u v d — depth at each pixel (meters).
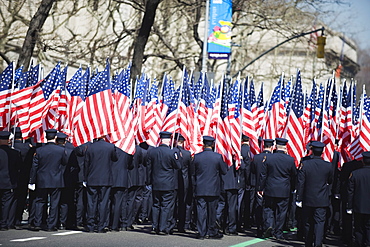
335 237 19.48
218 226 17.23
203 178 16.98
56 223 17.27
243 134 19.62
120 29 53.78
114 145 17.30
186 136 19.86
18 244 14.20
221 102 18.59
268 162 17.42
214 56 37.53
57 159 17.09
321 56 39.16
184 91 19.86
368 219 15.87
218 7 37.31
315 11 49.47
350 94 21.59
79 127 18.03
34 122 18.67
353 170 17.52
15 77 18.88
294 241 17.59
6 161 16.80
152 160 17.55
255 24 48.25
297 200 16.08
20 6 46.34
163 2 52.78
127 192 18.36
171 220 17.72
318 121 21.31
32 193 18.05
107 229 17.59
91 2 52.84
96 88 18.02
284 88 23.86
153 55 41.59
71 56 43.84
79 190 18.22
